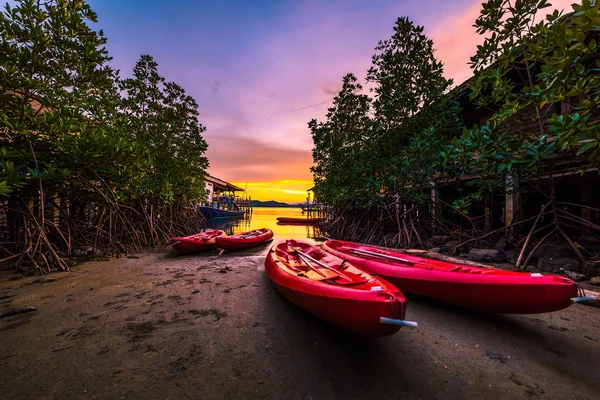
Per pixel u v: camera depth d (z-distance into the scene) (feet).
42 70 18.75
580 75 13.51
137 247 30.37
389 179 32.86
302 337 10.40
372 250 19.58
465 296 11.42
